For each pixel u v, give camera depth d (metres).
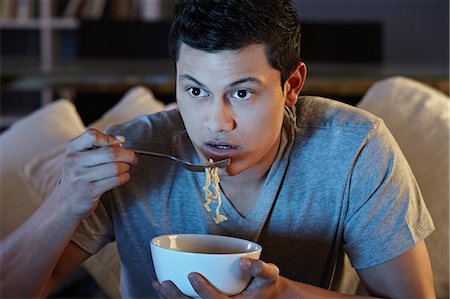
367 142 1.33
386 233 1.30
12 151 2.12
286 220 1.33
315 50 5.13
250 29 1.09
